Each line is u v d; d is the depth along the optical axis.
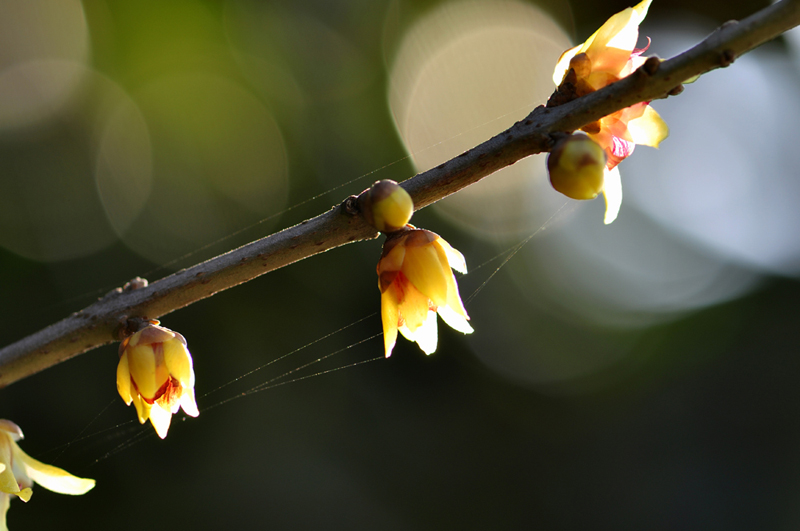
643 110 0.54
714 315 1.00
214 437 0.77
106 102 0.78
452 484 0.86
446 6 1.02
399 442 0.87
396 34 0.99
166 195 0.83
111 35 0.77
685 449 0.90
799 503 0.81
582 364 1.02
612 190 0.55
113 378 0.75
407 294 0.54
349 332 0.89
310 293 0.87
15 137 0.75
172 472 0.74
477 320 1.00
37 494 0.67
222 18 0.82
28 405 0.69
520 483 0.90
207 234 0.86
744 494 0.85
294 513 0.75
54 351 0.54
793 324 0.95
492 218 1.09
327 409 0.84
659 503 0.87
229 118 0.84
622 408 0.97
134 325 0.54
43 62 0.76
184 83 0.81
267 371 0.82
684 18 1.06
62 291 0.76
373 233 0.54
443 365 0.95
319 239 0.54
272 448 0.79
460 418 0.93
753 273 1.01
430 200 0.54
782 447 0.86
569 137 0.53
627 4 1.02
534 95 1.05
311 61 0.91
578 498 0.89
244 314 0.83
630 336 1.03
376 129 0.95
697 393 0.94
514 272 1.06
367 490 0.81
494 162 0.53
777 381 0.91
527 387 0.98
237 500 0.74
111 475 0.71
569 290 1.07
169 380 0.54
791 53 1.06
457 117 1.02
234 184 0.86
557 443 0.95
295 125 0.89
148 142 0.81
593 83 0.54
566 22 1.05
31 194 0.75
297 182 0.89
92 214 0.79
